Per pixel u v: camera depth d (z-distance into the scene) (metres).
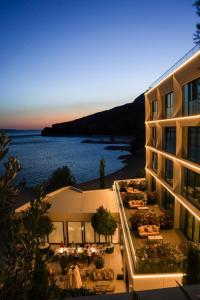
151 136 26.08
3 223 3.41
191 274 9.40
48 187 41.12
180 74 15.93
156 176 22.25
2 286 3.31
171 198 19.08
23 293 3.38
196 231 14.19
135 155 112.75
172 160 18.00
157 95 21.58
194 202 14.63
